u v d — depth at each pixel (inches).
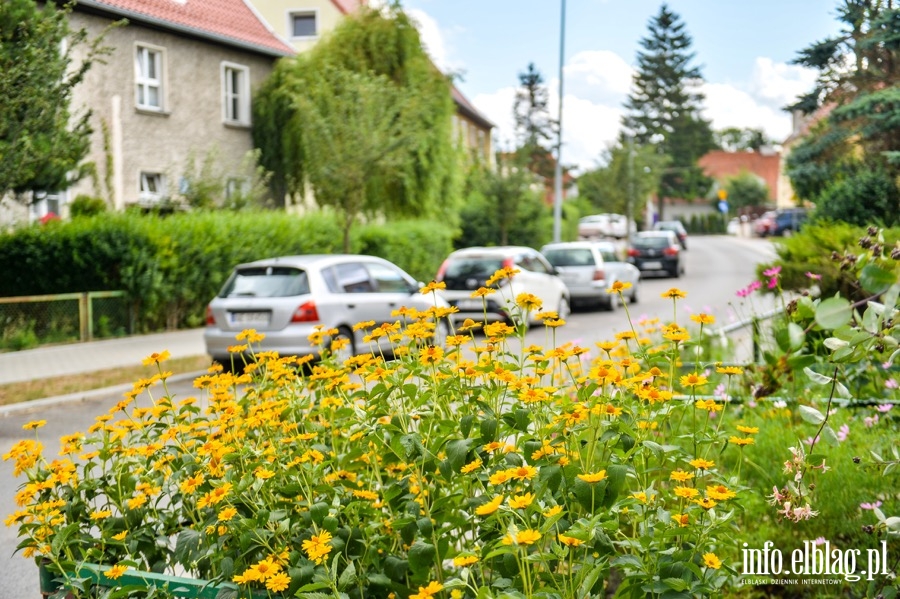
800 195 741.9
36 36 445.4
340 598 110.4
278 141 1068.5
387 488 132.5
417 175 1063.0
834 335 108.4
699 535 113.4
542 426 134.1
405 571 124.4
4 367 518.0
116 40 893.2
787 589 158.2
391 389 141.0
